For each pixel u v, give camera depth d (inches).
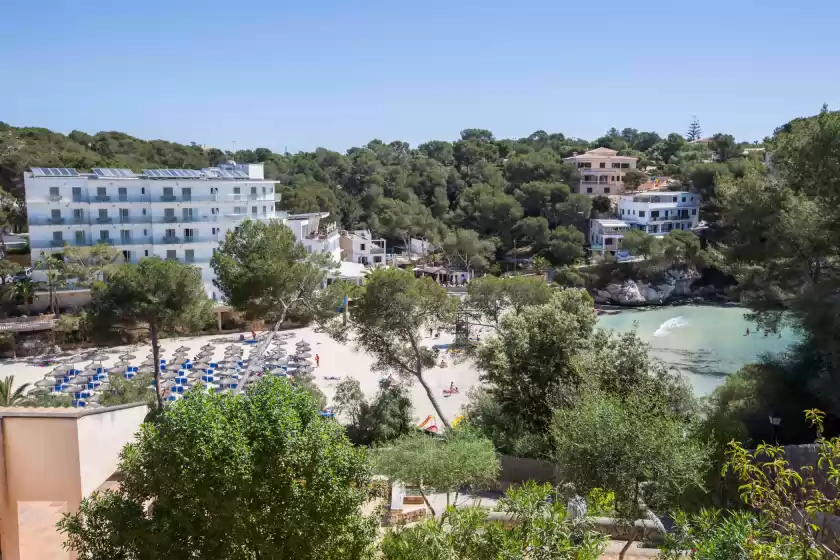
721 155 6043.3
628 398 794.2
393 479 765.3
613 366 1015.0
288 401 454.0
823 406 1223.5
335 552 436.1
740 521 347.3
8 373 2116.1
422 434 1002.1
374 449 856.3
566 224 4835.1
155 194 2918.3
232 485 402.9
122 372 1921.8
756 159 1370.6
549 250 4367.6
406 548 426.9
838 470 347.9
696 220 4837.6
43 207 2704.2
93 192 2800.2
